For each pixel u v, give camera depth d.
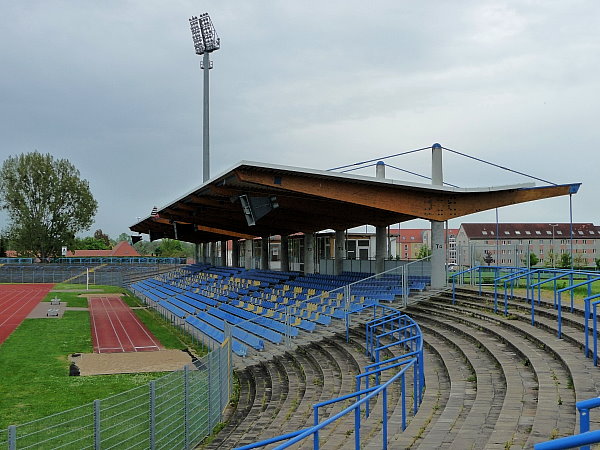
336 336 20.78
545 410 8.26
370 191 22.70
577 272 14.59
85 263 82.94
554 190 23.58
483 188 22.95
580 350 11.53
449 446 7.59
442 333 16.36
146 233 63.78
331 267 40.78
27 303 46.03
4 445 10.70
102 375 19.67
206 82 60.09
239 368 20.36
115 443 10.91
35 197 86.31
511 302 17.92
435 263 24.00
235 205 31.36
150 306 44.66
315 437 7.21
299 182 21.52
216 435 13.05
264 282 42.16
